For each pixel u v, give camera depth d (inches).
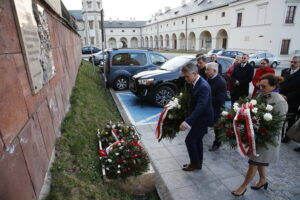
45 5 123.9
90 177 96.3
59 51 164.9
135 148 110.5
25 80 73.3
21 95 68.5
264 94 101.2
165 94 249.8
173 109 119.4
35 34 88.5
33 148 73.6
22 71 71.5
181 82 251.4
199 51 1536.7
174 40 2068.2
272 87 97.6
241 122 91.8
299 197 106.0
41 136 85.1
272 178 120.6
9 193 52.2
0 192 48.3
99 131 141.5
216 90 143.6
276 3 884.0
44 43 104.0
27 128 70.5
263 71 188.5
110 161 102.8
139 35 2898.6
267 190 110.5
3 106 55.2
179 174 123.4
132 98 292.0
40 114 87.8
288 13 901.2
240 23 1125.1
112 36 2815.0
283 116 91.4
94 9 1899.6
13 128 59.6
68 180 85.7
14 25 69.4
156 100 248.8
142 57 335.6
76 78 284.2
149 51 342.6
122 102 273.4
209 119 115.0
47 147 91.6
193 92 111.7
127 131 135.4
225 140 97.5
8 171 53.5
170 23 2037.4
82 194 81.7
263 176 106.5
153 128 190.9
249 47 1061.8
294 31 921.5
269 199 104.2
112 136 131.6
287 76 166.6
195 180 118.1
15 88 64.4
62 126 128.3
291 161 139.0
